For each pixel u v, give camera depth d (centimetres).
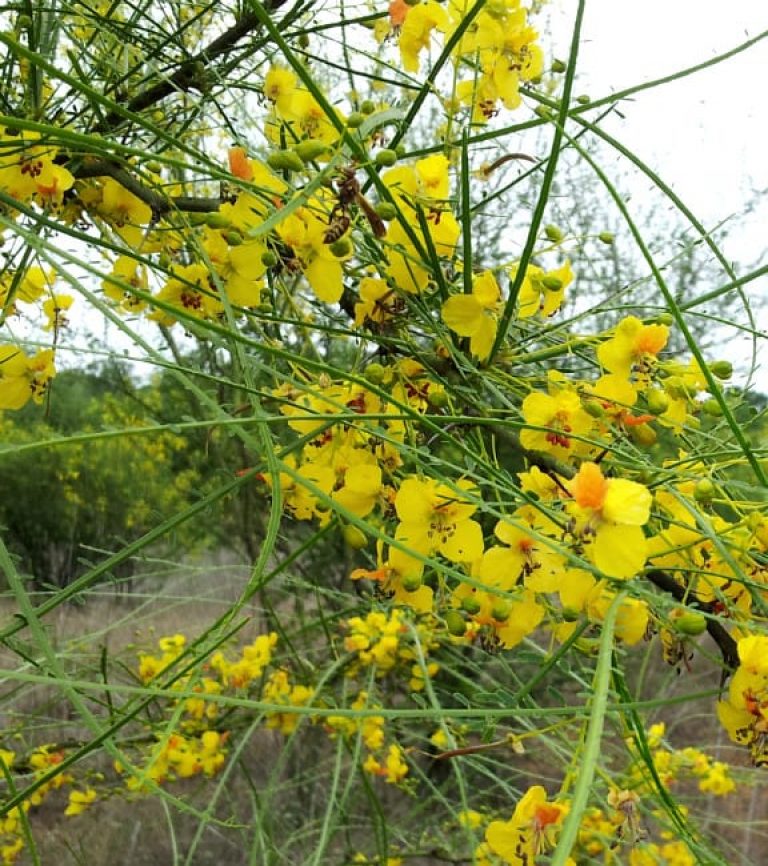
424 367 24
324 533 22
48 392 29
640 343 22
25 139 23
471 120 25
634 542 16
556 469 22
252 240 24
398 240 24
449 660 70
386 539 17
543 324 27
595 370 27
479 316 23
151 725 24
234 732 60
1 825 53
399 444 19
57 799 100
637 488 16
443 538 22
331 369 18
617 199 18
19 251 27
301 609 70
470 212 22
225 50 30
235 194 24
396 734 73
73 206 29
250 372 22
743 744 18
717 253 22
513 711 14
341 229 20
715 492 21
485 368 24
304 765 88
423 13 24
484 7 24
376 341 24
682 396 22
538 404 22
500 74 25
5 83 29
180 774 54
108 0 38
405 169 24
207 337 21
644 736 17
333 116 19
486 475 24
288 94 26
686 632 18
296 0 29
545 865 27
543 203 20
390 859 64
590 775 10
